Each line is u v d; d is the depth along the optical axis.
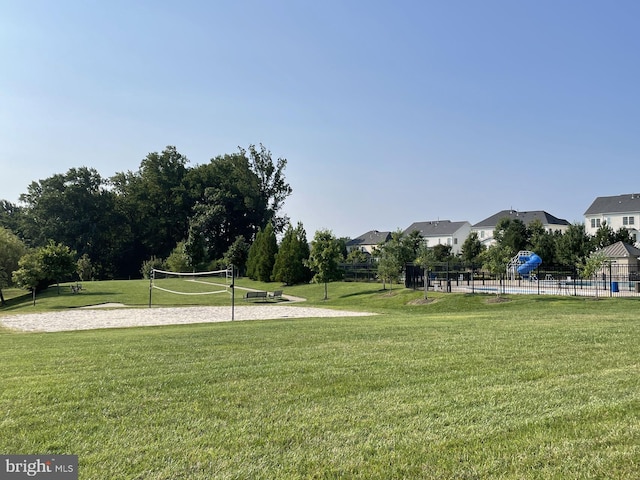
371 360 8.20
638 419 4.91
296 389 6.45
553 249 52.72
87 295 38.69
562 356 8.13
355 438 4.67
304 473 3.98
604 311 17.73
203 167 80.56
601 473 3.81
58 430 5.05
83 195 72.25
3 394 6.45
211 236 73.50
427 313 21.81
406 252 36.78
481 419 5.09
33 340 13.62
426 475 3.88
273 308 29.64
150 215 77.56
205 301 35.91
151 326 18.80
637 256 38.53
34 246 70.50
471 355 8.40
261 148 80.69
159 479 3.93
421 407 5.54
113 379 7.27
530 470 3.90
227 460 4.26
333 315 23.00
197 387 6.70
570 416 5.06
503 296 24.67
